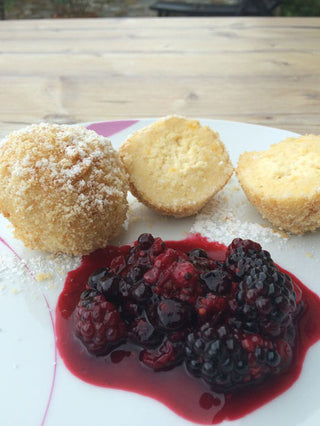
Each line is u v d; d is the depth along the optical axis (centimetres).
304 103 24
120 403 11
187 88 26
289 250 16
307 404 11
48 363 12
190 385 12
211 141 18
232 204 18
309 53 29
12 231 16
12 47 30
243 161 18
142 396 12
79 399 12
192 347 12
